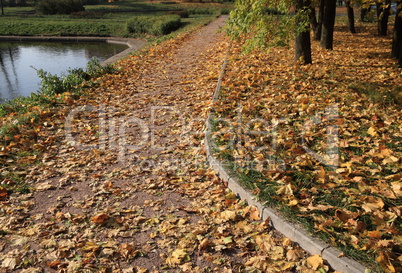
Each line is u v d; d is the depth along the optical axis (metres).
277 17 9.02
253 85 8.17
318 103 6.66
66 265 3.11
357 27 23.48
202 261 3.18
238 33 9.05
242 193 4.04
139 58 13.69
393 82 8.40
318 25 16.17
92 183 4.59
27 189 4.37
